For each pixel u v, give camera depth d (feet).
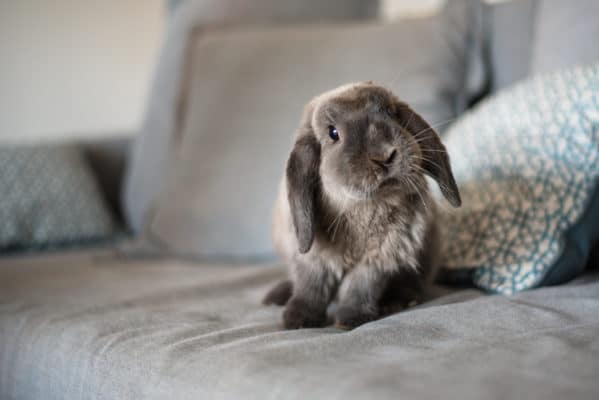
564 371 1.57
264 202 3.20
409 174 2.03
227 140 3.40
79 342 2.08
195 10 3.98
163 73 4.05
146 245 3.40
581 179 2.32
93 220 3.82
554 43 2.74
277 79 3.38
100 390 1.92
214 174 3.37
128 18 5.22
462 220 2.54
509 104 2.64
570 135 2.40
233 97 3.46
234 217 3.25
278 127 3.28
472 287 2.43
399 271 2.23
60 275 3.04
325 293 2.20
